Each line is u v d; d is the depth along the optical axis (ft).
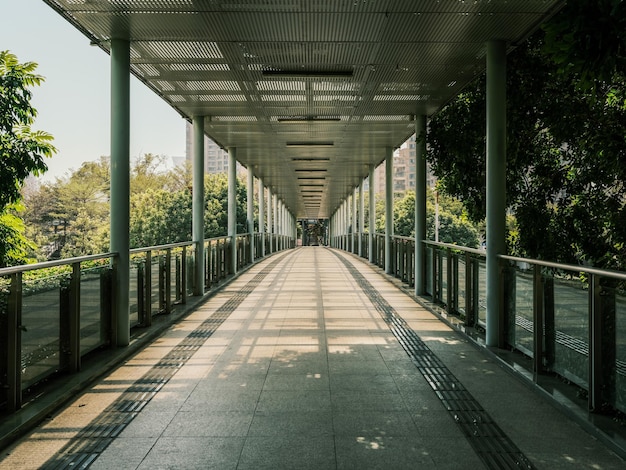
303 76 21.68
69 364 13.02
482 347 16.02
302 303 26.04
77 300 13.16
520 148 19.63
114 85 16.70
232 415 10.62
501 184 16.57
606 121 16.53
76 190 120.98
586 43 6.95
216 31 16.60
